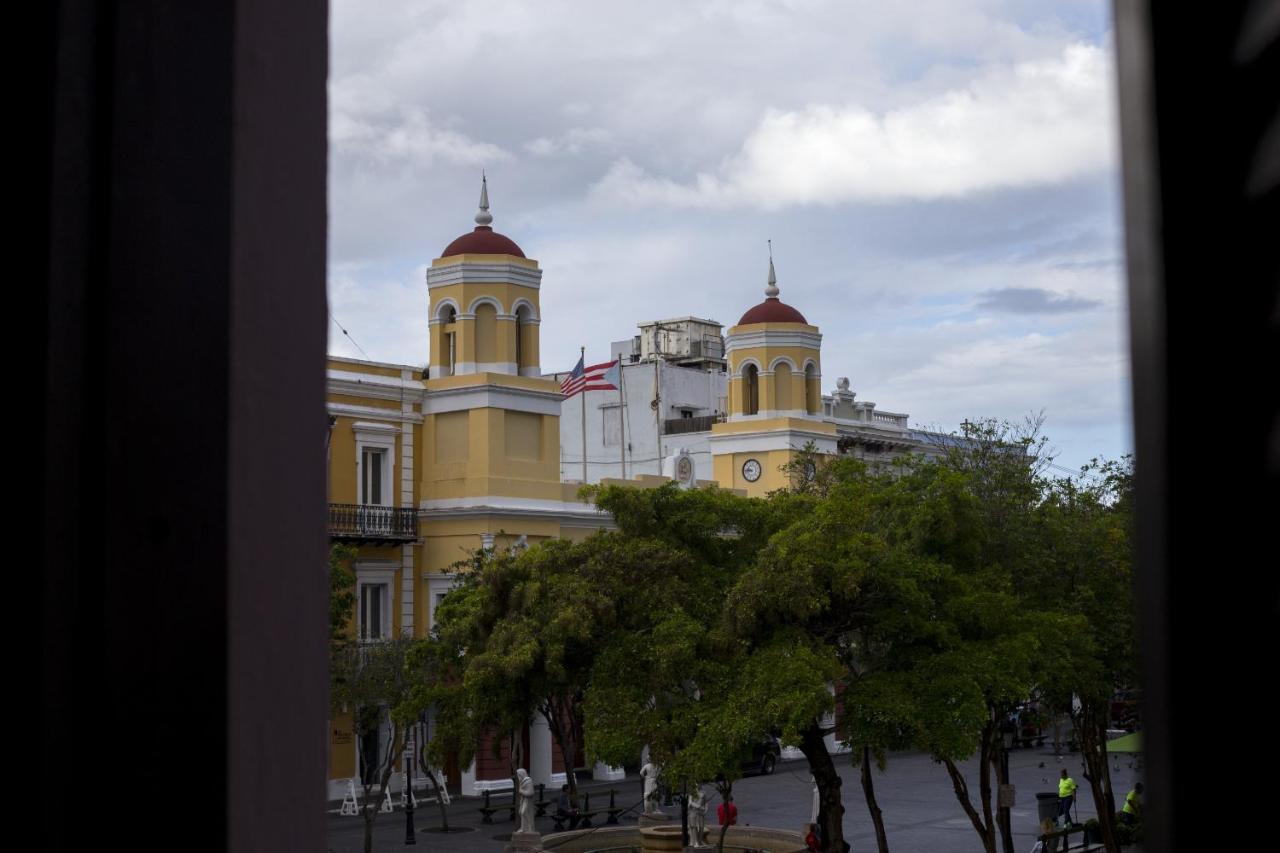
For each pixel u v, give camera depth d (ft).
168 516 3.49
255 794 3.66
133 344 3.47
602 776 149.07
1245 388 2.67
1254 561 2.61
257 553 3.75
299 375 4.01
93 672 3.34
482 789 133.49
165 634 3.45
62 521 3.34
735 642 65.46
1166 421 2.71
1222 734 2.60
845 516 66.39
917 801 133.39
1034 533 82.94
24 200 3.37
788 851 88.58
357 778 119.96
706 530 75.77
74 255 3.41
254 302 3.81
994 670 64.39
